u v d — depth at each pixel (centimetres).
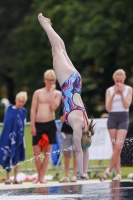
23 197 1986
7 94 8838
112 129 2628
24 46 7800
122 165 2794
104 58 6341
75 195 1995
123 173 3238
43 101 2680
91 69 7306
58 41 2183
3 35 8262
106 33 6091
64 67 2142
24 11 8319
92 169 3144
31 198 1950
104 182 2502
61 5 6800
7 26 8344
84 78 7025
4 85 8894
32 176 2981
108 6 6219
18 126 2716
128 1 6178
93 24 6075
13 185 2588
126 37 6228
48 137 2672
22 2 8306
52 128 2681
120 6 6144
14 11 8294
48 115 2677
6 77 8512
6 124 2714
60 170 3400
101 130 3002
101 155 3039
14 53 8081
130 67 6781
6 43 8200
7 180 2680
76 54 6544
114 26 6016
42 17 2230
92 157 3056
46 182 2677
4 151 2700
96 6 6284
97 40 6109
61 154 3072
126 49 6219
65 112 2077
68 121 2059
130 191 2086
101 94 7319
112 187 2253
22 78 7769
